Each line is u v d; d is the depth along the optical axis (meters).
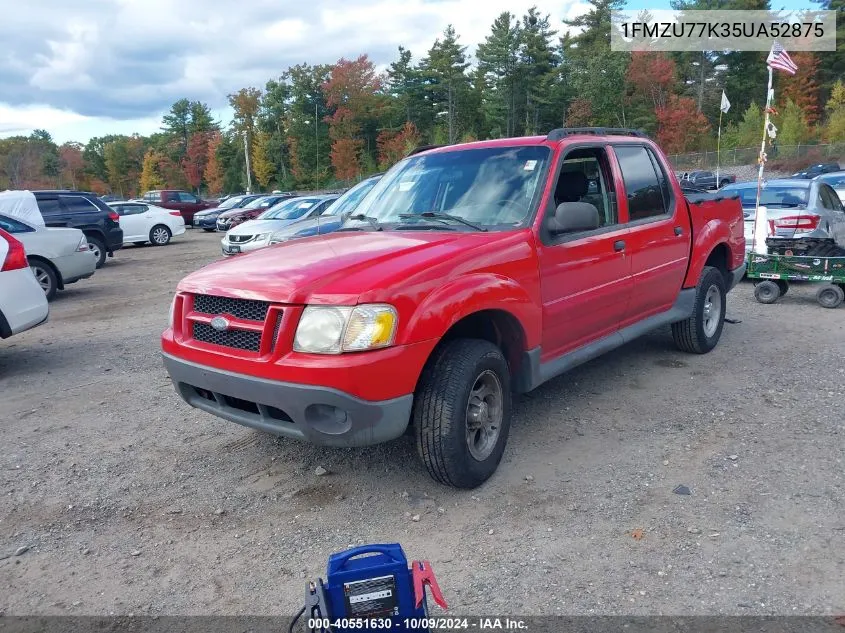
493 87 74.19
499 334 4.03
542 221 4.13
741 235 6.78
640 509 3.50
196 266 15.80
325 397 3.16
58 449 4.69
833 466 3.88
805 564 2.97
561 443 4.39
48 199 15.30
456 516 3.52
